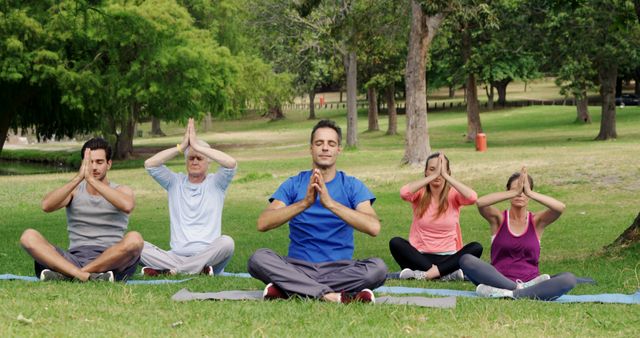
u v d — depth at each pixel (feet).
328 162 24.77
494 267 28.17
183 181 34.35
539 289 26.12
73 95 135.23
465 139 171.83
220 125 300.61
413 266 34.35
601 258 38.37
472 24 148.66
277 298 24.16
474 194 33.83
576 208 66.44
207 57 145.28
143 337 19.26
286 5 148.97
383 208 73.31
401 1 110.01
